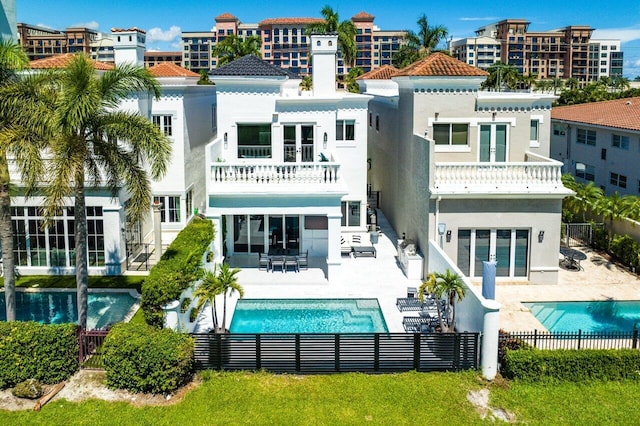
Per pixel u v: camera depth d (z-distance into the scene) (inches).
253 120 1158.3
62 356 647.1
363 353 675.4
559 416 594.2
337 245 993.5
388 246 1237.7
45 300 929.5
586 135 1684.3
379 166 1568.7
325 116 1166.3
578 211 1290.6
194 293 742.5
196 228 964.6
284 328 823.1
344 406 609.9
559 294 964.6
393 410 602.9
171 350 623.5
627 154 1467.8
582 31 7721.5
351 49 2672.2
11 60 728.3
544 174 976.9
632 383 654.5
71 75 692.1
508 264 1018.1
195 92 1378.0
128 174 758.5
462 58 7824.8
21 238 1028.5
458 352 673.0
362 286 990.4
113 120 733.3
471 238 999.6
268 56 7096.5
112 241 1023.0
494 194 964.0
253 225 1147.3
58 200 684.7
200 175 1451.8
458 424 581.0
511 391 637.3
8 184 719.1
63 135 698.8
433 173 971.9
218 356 673.0
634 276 1058.1
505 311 887.1
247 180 993.5
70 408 598.5
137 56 1254.9
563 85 5580.7
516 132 1114.1
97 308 893.8
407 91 1169.4
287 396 627.5
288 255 1136.8
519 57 7706.7
